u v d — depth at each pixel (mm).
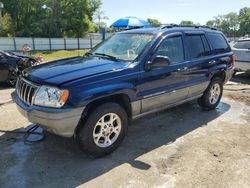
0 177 3430
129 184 3328
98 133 3854
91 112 3715
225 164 3801
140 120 5383
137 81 4129
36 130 4754
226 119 5539
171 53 4770
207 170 3650
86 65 4098
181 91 5016
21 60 8758
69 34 57406
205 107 5973
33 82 3762
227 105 6484
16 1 54000
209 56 5645
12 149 4121
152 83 4363
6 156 3920
